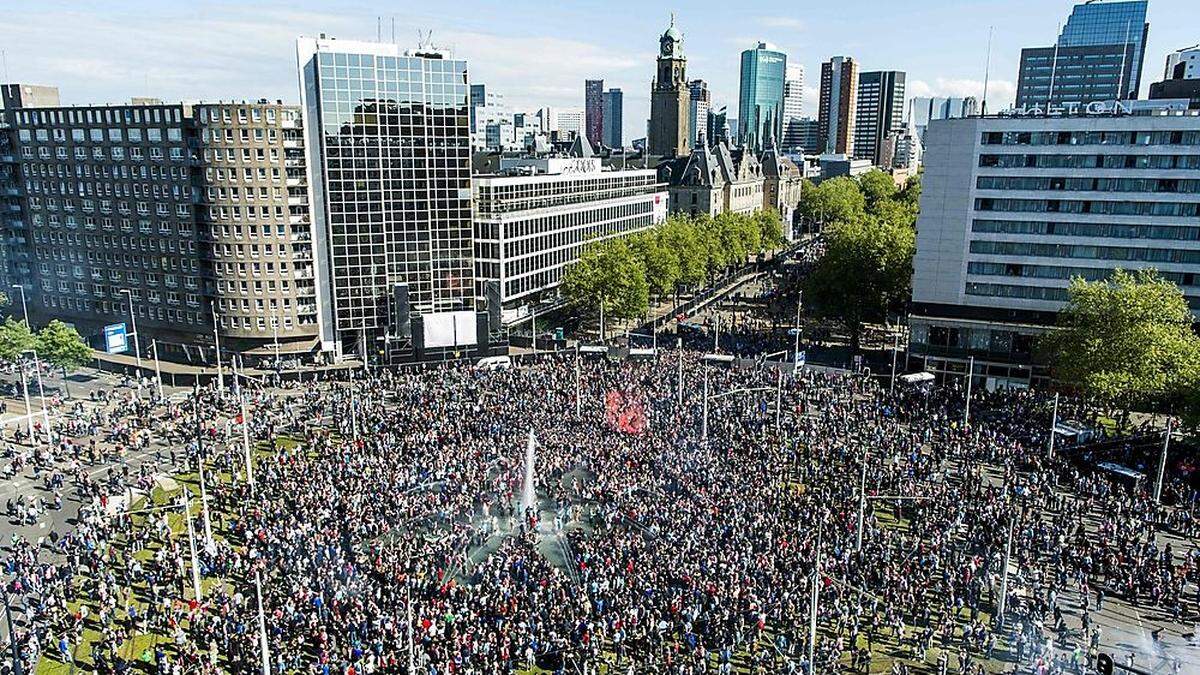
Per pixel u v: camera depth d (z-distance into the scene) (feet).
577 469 225.15
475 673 141.90
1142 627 165.68
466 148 401.29
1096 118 335.67
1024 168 352.08
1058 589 177.27
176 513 214.90
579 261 450.71
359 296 398.21
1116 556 183.62
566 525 195.52
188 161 375.86
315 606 162.61
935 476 228.63
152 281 404.16
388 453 239.91
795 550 181.37
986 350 366.84
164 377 369.50
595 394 294.25
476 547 188.65
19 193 434.30
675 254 510.58
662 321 482.28
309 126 376.07
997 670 152.87
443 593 168.04
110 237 409.28
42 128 411.95
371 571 177.99
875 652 156.97
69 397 335.88
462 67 391.65
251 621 158.40
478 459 231.30
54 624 163.43
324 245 389.60
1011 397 312.09
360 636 153.89
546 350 406.00
